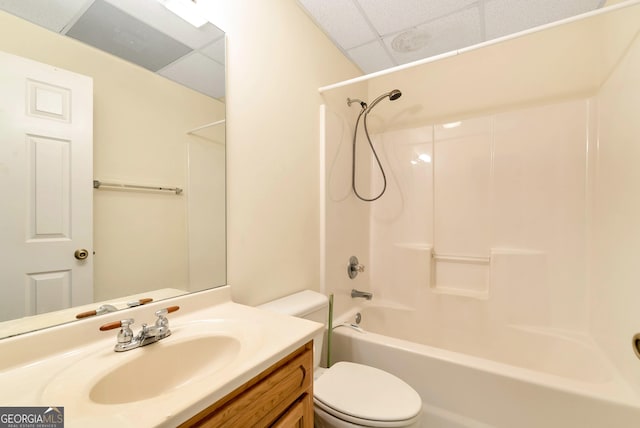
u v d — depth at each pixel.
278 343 0.73
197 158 1.06
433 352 1.32
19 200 0.68
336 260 1.84
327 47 1.79
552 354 1.61
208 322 0.90
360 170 2.20
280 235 1.41
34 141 0.71
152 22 0.94
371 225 2.34
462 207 2.00
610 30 1.43
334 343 1.58
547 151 1.76
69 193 0.77
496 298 1.82
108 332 0.79
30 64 0.70
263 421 0.68
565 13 1.58
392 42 1.85
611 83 1.42
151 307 0.89
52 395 0.53
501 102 1.90
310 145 1.63
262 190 1.31
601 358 1.35
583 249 1.65
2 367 0.62
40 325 0.71
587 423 1.00
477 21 1.64
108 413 0.48
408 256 2.13
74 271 0.77
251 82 1.26
